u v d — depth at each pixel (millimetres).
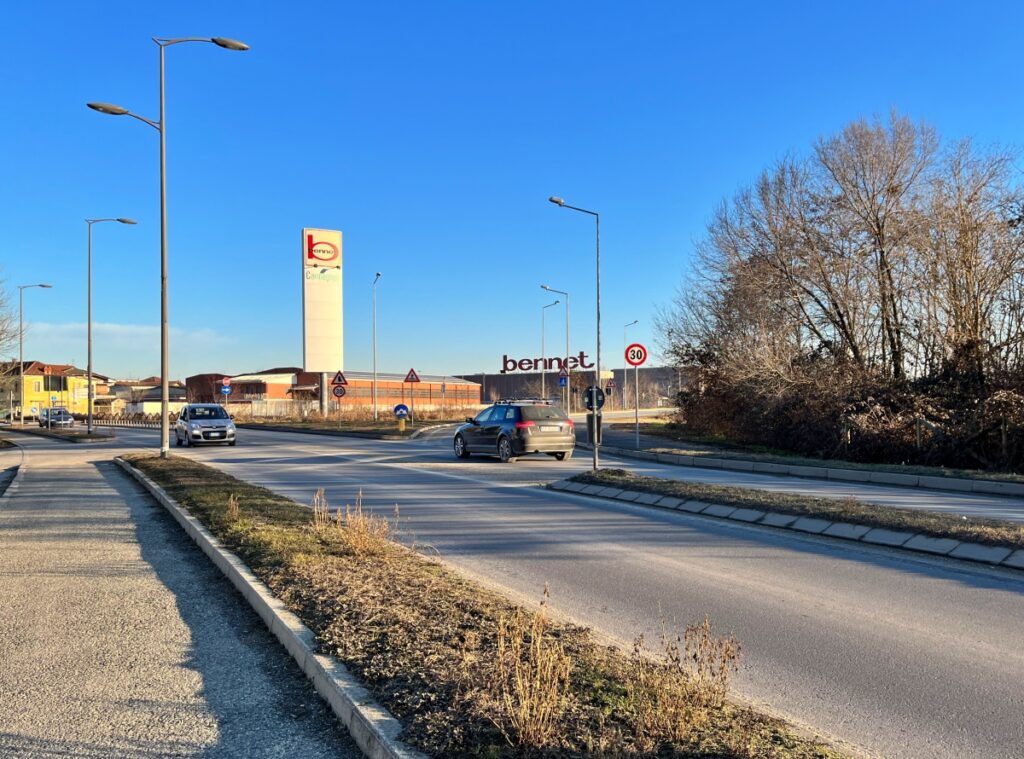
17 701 4180
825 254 23578
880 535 8586
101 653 4969
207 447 27531
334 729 3814
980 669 4641
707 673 4531
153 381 112000
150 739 3705
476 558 7875
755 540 8828
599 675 4051
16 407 77688
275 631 5285
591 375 87875
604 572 7227
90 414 37531
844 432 19656
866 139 22766
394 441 30203
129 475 16844
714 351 27922
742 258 25438
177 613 5875
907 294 22266
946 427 17922
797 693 4270
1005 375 18344
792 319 24156
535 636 4176
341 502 12203
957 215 20422
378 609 5273
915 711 4016
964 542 7918
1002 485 13086
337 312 49781
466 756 3191
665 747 3236
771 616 5770
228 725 3863
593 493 12914
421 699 3746
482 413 21328
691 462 19516
